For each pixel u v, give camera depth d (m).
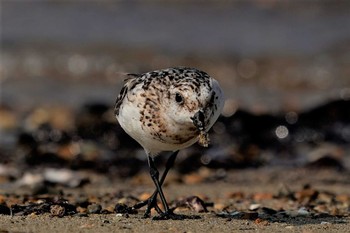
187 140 7.47
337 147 13.94
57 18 24.22
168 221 7.68
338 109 15.22
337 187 11.21
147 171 12.26
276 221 7.91
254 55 21.22
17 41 22.53
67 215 7.88
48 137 14.30
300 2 24.52
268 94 18.69
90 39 22.59
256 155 13.33
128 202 9.18
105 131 14.47
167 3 25.00
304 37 22.28
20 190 10.23
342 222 7.88
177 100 7.14
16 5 25.19
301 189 10.82
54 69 20.92
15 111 16.84
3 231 6.93
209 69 20.55
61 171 11.78
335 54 21.11
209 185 11.14
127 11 24.55
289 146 14.05
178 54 21.45
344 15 23.62
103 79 20.50
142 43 22.22
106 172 12.14
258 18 23.80
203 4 24.86
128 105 7.53
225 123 14.67
